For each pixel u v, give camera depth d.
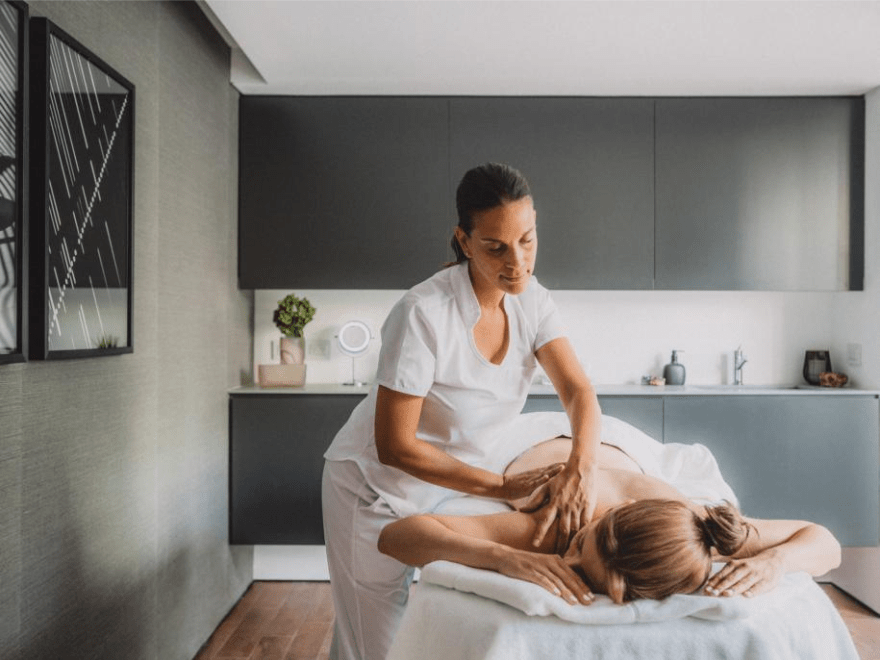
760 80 3.17
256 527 3.20
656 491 1.53
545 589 1.18
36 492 1.62
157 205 2.34
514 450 1.93
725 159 3.35
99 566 1.93
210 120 2.91
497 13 2.54
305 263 3.35
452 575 1.28
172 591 2.48
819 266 3.36
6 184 1.48
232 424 3.21
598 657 1.13
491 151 3.34
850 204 3.36
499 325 1.70
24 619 1.57
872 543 3.21
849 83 3.21
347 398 3.22
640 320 3.68
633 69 3.05
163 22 2.39
